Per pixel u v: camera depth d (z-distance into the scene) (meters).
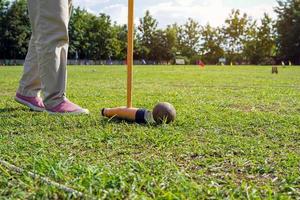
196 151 0.96
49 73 1.52
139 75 6.45
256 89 3.25
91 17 26.05
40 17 1.50
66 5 1.53
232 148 0.99
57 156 0.88
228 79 5.11
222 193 0.64
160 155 0.93
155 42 28.80
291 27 23.47
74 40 24.98
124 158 0.89
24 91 1.69
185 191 0.63
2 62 21.42
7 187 0.66
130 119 1.36
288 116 1.55
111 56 27.31
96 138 1.09
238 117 1.51
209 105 1.95
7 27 21.64
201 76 6.11
